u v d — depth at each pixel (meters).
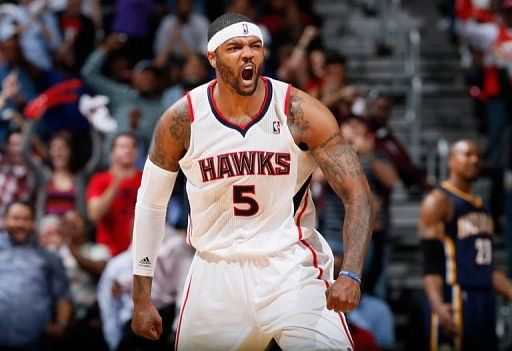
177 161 9.52
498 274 17.20
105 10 31.25
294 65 24.56
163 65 27.00
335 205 19.03
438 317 16.50
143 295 9.77
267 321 9.18
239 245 9.25
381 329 18.27
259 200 9.20
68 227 18.75
